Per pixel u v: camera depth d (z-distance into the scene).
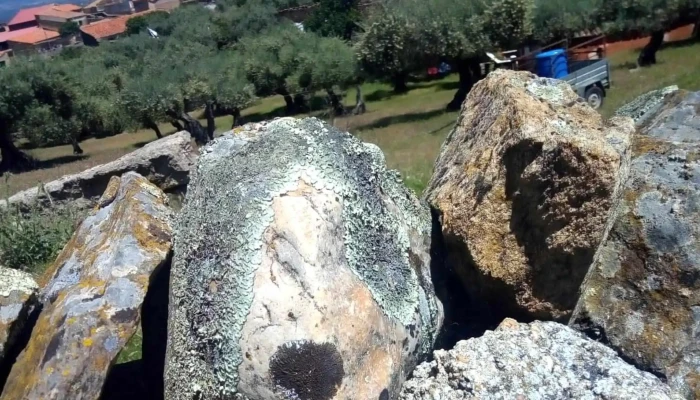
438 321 3.39
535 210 3.21
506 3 23.77
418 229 3.54
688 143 3.75
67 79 31.27
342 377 2.76
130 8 104.38
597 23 26.36
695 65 22.72
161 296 3.77
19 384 3.24
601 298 3.58
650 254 3.54
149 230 3.65
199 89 30.19
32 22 107.00
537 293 3.35
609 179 3.03
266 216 2.97
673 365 3.41
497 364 2.94
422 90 37.03
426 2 25.31
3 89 29.80
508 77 3.87
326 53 32.03
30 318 3.66
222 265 2.94
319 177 3.12
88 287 3.45
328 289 2.85
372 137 20.42
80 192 9.59
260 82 33.50
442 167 4.02
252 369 2.76
